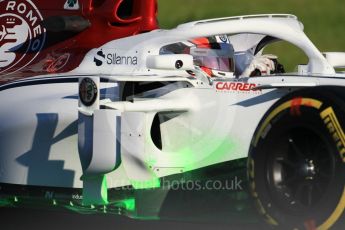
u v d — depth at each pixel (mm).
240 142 22828
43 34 27109
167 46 25141
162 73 24125
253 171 22391
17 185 25188
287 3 65625
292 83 22297
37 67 26531
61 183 24500
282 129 22172
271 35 25125
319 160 21984
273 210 22250
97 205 23984
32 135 24844
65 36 26688
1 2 28031
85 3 26594
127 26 26172
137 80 23297
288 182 22234
